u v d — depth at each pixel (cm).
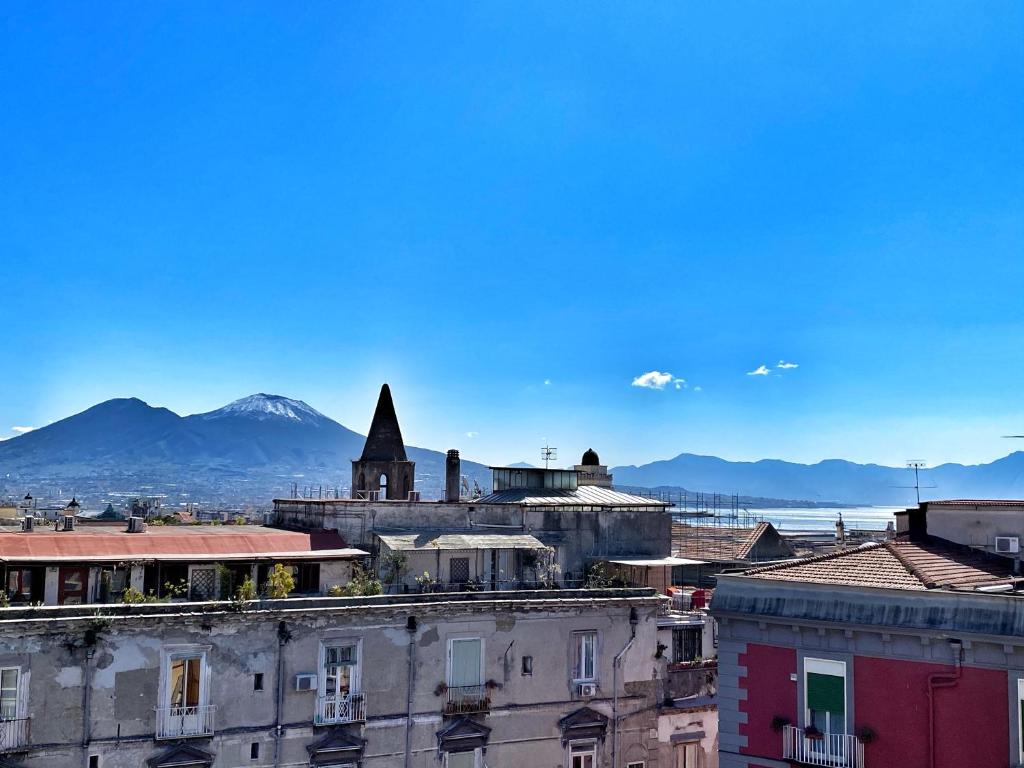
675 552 7250
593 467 7081
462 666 4119
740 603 3169
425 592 4528
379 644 3969
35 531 4625
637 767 4400
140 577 4047
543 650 4266
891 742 2847
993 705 2709
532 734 4191
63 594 3906
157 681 3600
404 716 3975
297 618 3822
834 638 2983
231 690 3709
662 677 4528
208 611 3694
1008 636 2677
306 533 4606
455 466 5894
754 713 3098
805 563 3328
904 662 2862
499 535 4988
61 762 3409
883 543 3509
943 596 2811
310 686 3803
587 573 5247
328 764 3831
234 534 4434
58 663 3444
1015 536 3419
